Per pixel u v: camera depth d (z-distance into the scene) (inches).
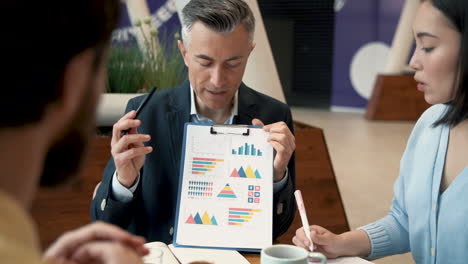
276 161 56.1
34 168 16.9
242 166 54.4
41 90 16.0
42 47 15.7
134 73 110.0
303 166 106.5
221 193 53.9
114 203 59.1
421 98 329.1
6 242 15.1
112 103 100.5
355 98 396.8
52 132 17.4
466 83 48.9
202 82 59.8
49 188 19.4
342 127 311.6
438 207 55.6
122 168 57.2
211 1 57.3
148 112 66.2
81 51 16.8
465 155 54.8
